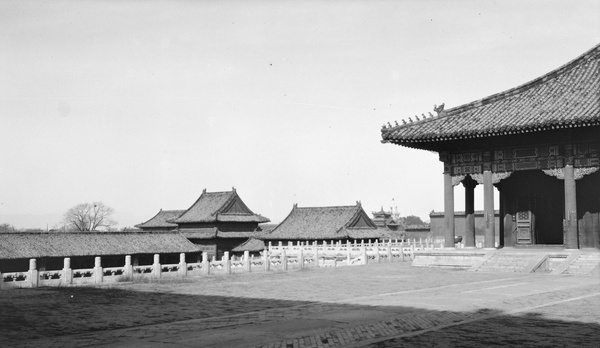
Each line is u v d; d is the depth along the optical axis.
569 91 50.69
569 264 44.31
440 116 54.00
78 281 42.28
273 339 18.25
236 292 34.56
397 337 18.53
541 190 53.38
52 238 80.94
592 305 25.50
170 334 19.61
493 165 51.91
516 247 53.25
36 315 25.62
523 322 21.23
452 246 53.91
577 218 49.94
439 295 29.72
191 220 125.12
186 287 38.56
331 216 122.50
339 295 31.31
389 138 52.09
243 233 124.62
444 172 54.50
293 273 51.19
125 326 22.41
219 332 19.62
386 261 72.00
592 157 46.84
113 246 85.19
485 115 51.72
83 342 18.50
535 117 47.06
